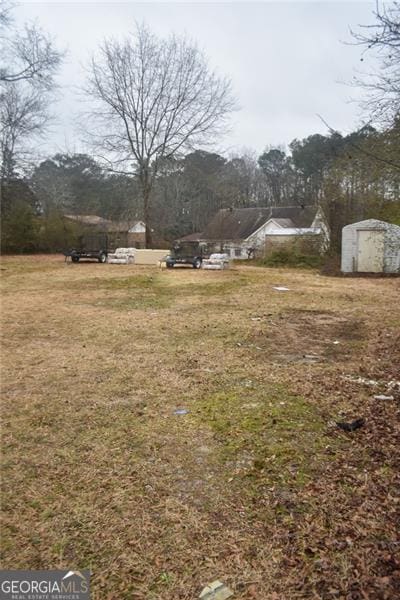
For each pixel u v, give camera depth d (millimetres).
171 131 23328
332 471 2271
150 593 1503
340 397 3344
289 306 7848
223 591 1503
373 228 14242
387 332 5645
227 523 1868
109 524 1869
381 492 2072
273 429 2785
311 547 1710
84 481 2203
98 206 27734
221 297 9023
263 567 1612
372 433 2715
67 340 5242
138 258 19438
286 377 3850
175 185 29984
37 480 2217
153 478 2227
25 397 3373
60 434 2744
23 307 7656
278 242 21516
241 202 38969
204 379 3797
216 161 33000
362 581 1528
